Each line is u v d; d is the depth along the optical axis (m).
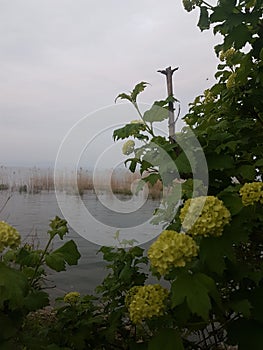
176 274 1.13
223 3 1.63
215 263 1.17
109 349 1.63
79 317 1.62
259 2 1.60
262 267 1.49
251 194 1.28
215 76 2.22
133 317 1.25
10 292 1.09
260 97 1.87
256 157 1.80
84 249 3.27
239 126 1.77
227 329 1.31
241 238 1.21
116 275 1.76
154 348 1.19
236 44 1.69
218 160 1.59
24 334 1.30
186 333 1.51
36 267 1.49
